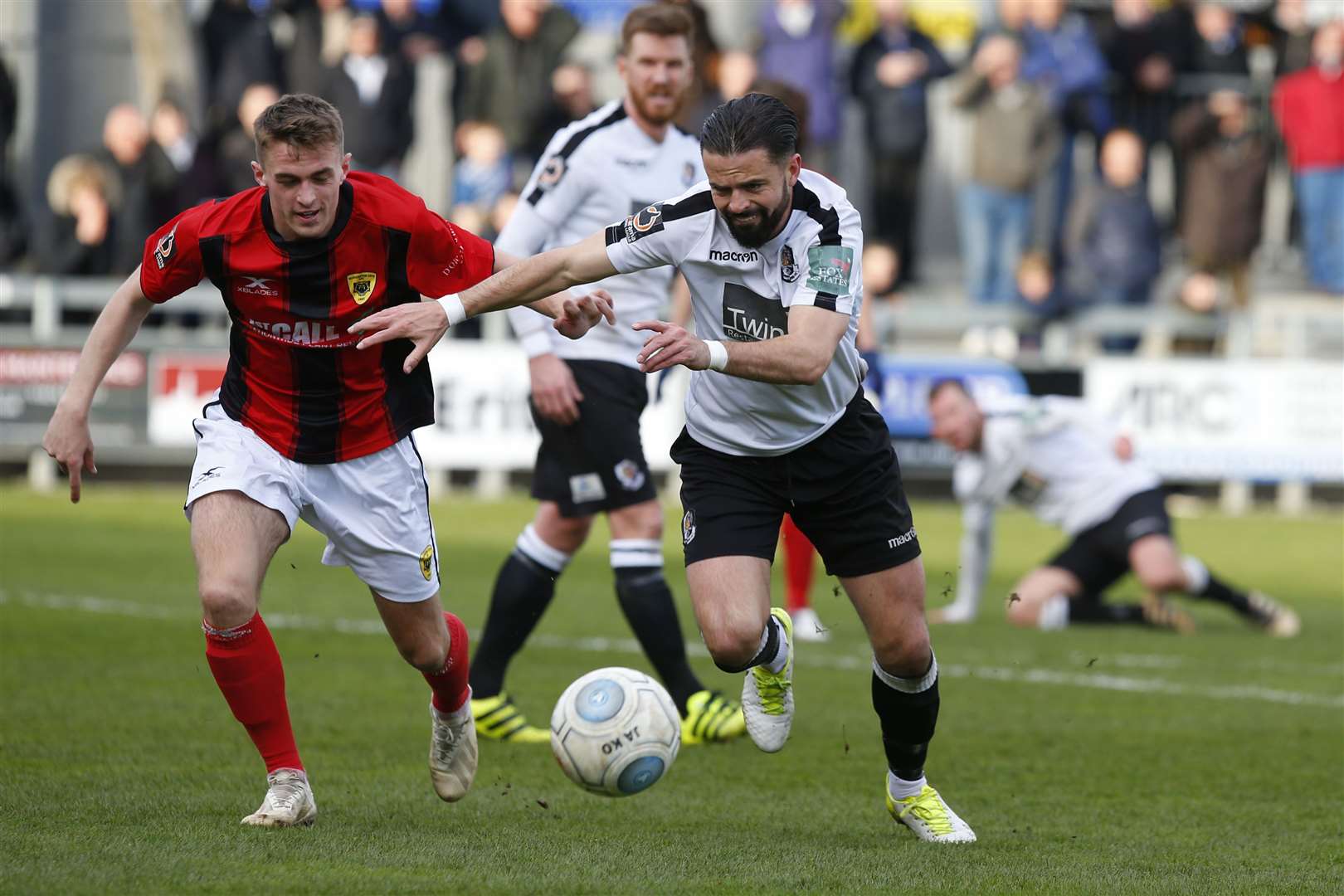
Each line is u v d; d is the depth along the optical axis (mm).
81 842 14906
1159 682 28625
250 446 16109
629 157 22891
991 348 57375
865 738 23141
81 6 62938
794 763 21344
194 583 36438
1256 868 15750
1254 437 54781
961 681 28406
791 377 14930
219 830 15664
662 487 53312
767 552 16422
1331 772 21250
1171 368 54312
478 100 54719
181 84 63031
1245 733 23984
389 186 16047
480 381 52438
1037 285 55969
